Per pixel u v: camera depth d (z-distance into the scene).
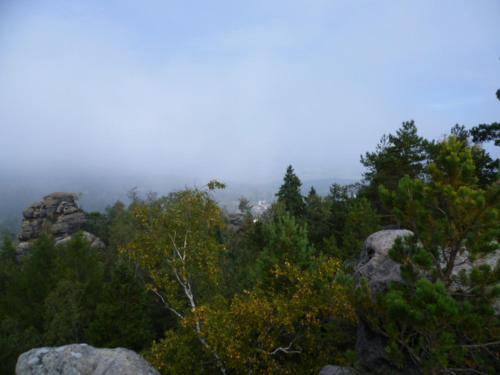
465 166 7.45
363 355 10.47
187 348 13.23
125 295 24.95
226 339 12.02
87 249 42.97
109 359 10.45
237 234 50.59
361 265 13.84
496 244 6.82
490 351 6.93
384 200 8.36
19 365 10.45
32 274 39.62
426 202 7.62
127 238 56.81
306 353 13.62
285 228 17.86
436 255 7.62
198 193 18.00
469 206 6.64
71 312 28.69
